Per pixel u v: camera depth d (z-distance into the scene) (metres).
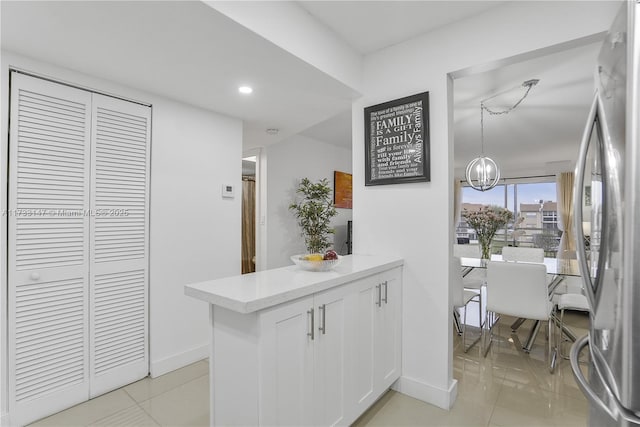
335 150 5.55
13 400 1.75
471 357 2.75
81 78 2.00
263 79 2.11
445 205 2.00
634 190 0.82
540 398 2.10
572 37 1.62
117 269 2.17
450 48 1.99
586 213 1.22
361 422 1.85
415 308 2.11
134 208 2.26
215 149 2.79
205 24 1.49
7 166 1.74
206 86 2.23
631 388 0.83
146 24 1.49
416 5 1.81
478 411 1.96
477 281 3.75
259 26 1.59
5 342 1.73
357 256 2.24
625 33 0.86
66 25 1.49
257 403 1.25
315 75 2.04
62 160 1.93
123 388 2.19
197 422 1.85
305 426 1.44
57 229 1.91
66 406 1.94
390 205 2.23
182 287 2.53
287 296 1.33
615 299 0.90
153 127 2.37
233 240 2.91
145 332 2.32
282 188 4.59
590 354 1.15
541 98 3.19
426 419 1.88
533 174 7.11
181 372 2.42
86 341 2.03
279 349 1.32
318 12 1.88
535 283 2.62
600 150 1.06
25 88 1.79
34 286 1.82
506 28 1.80
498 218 3.89
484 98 3.20
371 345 1.87
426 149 2.04
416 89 2.12
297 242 4.82
